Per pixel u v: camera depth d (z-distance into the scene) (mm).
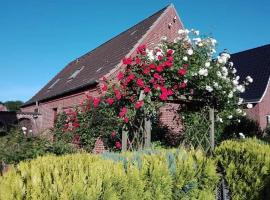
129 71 7508
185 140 8438
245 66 28297
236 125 14766
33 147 9234
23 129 11883
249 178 5836
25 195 3162
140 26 19375
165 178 4598
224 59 8258
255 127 16156
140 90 7320
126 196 3979
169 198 4672
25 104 29078
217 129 9805
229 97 8320
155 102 7387
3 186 3111
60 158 4582
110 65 16359
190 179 5039
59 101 20266
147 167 4520
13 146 9062
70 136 13312
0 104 40500
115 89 7547
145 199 4355
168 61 7285
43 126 23141
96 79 14664
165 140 11539
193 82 7641
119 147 9266
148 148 6539
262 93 24781
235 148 6230
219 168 6227
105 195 3619
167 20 17359
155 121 11633
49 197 3166
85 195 3367
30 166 3975
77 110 13727
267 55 27469
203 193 5211
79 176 3557
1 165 8289
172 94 7559
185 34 8164
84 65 22641
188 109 8602
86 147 12523
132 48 15844
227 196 5984
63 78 25000
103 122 11359
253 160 5918
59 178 3467
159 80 7262
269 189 5758
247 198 5840
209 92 8062
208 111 8312
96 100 9922
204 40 7992
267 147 6488
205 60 7820
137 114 7418
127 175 4176
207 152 7965
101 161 4324
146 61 7402
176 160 5152
